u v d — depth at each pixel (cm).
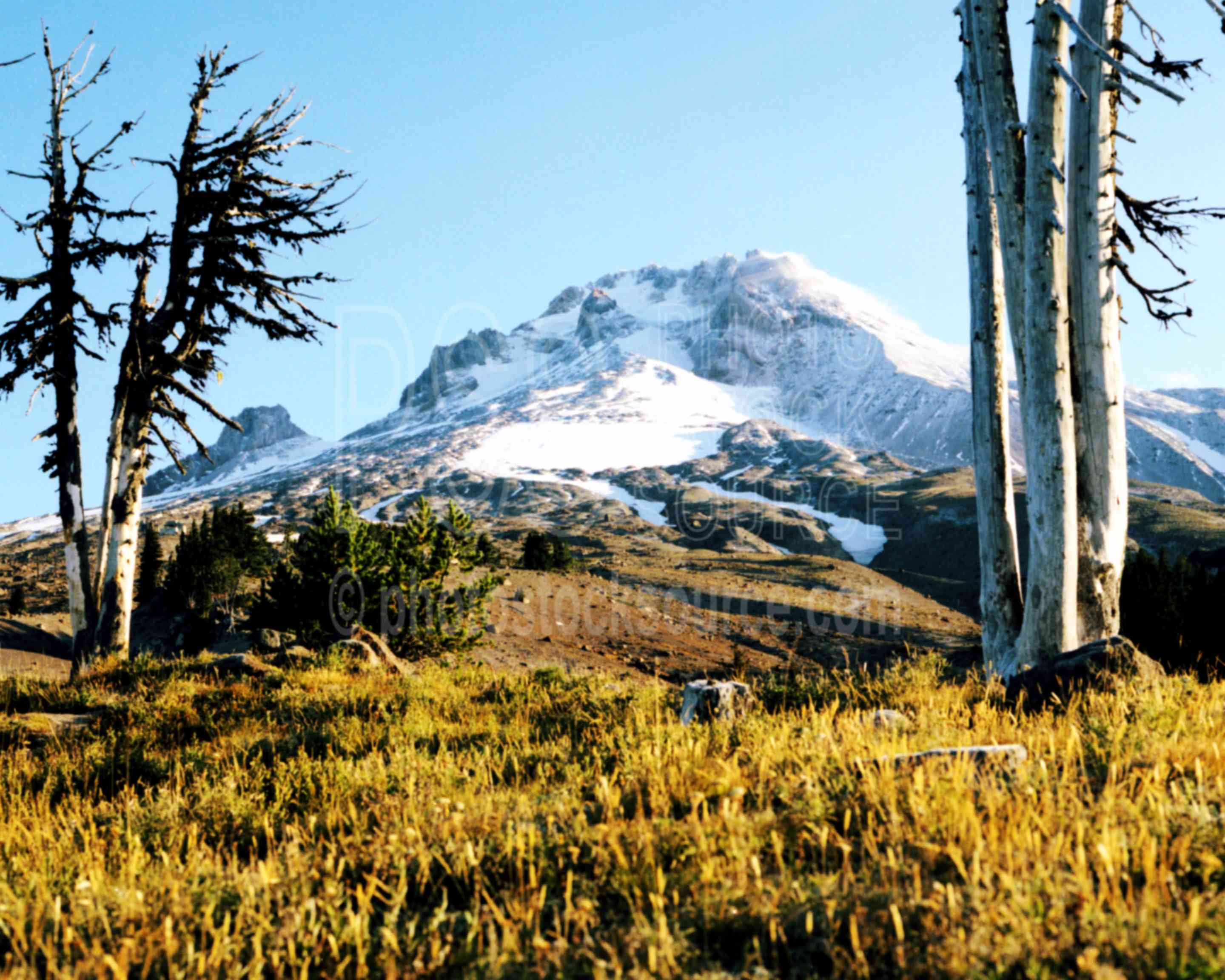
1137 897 366
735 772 596
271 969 387
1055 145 1176
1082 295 1198
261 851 611
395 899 426
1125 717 734
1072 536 1136
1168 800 465
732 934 380
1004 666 1184
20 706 1342
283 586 2000
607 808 556
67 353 2067
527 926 396
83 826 698
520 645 2836
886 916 362
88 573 2048
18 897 490
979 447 1302
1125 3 1229
